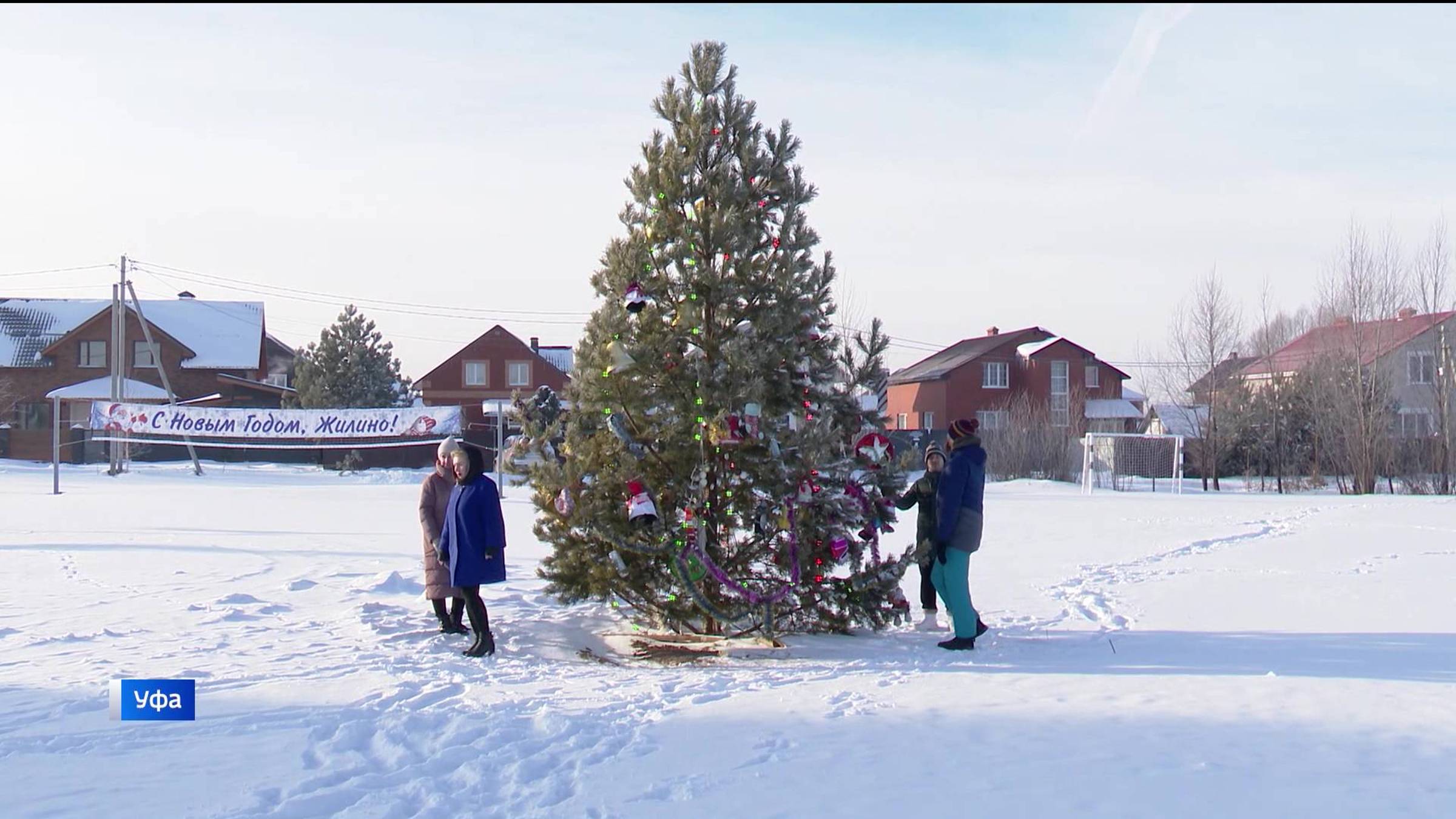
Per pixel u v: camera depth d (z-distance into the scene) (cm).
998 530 2273
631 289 966
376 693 755
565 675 834
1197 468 5034
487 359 7131
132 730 659
